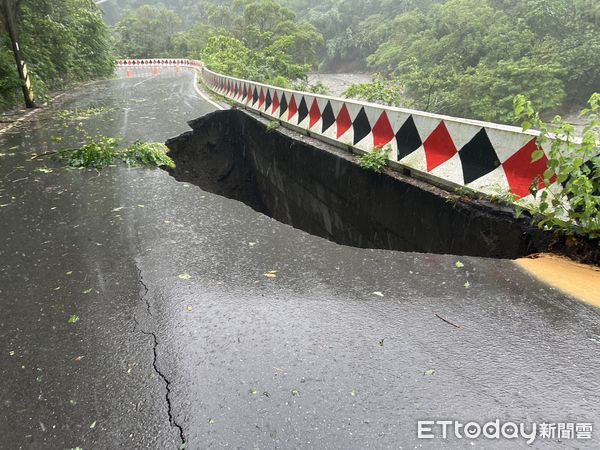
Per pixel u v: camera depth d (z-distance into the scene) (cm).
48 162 620
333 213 638
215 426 180
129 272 312
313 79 6694
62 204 454
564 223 304
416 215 446
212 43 3120
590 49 3045
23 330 250
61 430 182
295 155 736
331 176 618
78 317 260
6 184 521
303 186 730
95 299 279
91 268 320
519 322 241
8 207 447
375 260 323
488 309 254
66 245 359
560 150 314
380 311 256
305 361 216
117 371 215
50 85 1731
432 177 438
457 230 393
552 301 260
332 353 221
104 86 1967
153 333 243
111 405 194
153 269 316
